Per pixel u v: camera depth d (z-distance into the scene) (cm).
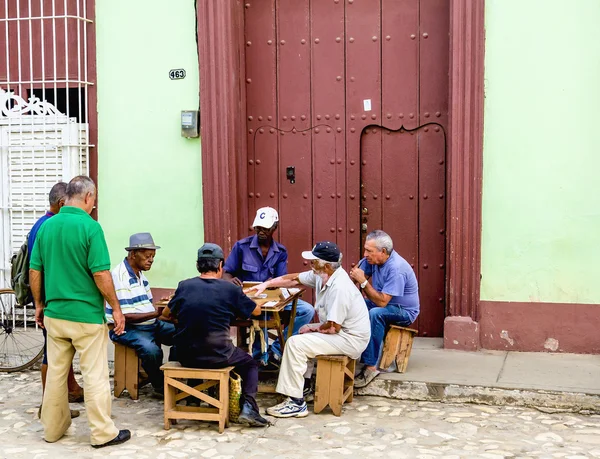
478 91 627
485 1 626
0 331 732
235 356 513
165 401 510
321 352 533
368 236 579
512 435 494
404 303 586
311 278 584
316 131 705
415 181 687
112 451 476
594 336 623
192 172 707
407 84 683
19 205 749
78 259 476
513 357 622
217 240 696
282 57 708
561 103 618
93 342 481
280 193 717
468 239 638
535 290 633
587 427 508
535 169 627
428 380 566
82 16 730
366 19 688
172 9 702
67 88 726
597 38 608
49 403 490
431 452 466
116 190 730
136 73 716
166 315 545
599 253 618
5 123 748
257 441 489
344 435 497
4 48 759
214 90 687
